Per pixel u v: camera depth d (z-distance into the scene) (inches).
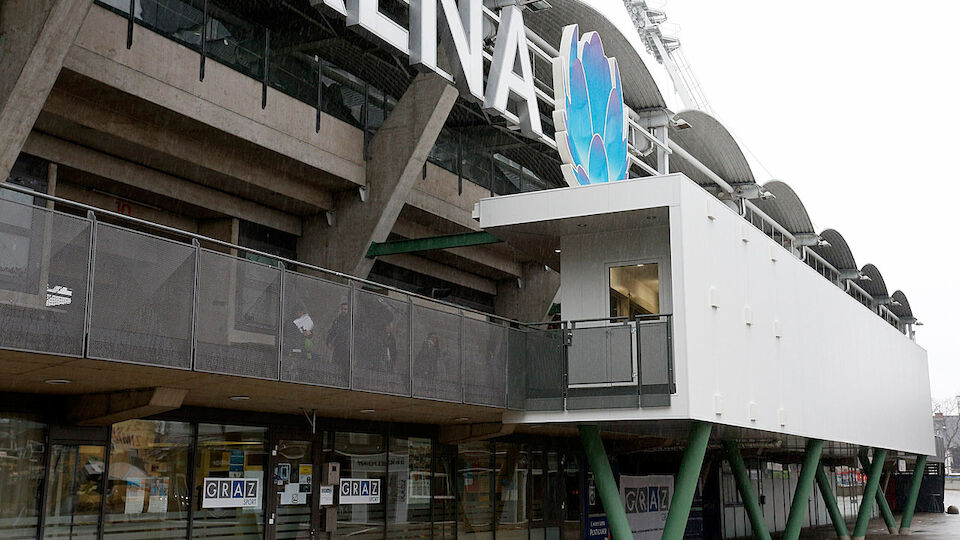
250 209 679.7
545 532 800.3
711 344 598.2
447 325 535.2
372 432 629.9
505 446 761.6
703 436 595.5
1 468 417.7
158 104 538.6
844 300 968.3
